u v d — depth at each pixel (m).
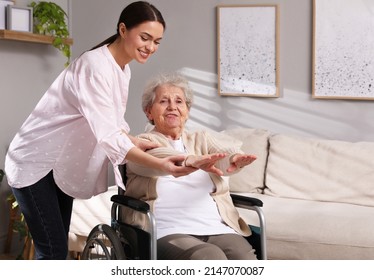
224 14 4.09
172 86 2.43
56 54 4.39
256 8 4.01
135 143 2.28
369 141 3.80
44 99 2.34
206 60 4.19
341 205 3.30
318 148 3.50
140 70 4.36
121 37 2.26
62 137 2.32
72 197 2.52
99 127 2.12
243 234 2.35
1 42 3.88
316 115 3.92
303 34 3.92
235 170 2.29
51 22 4.12
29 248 3.72
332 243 2.91
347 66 3.80
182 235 2.21
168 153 2.19
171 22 4.25
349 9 3.77
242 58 4.07
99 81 2.17
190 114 4.26
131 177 2.38
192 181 2.34
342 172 3.39
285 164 3.53
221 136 3.65
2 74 3.90
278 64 3.99
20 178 2.34
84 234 3.47
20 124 4.07
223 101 4.17
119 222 2.37
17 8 3.86
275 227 3.03
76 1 4.48
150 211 2.11
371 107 3.79
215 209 2.35
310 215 3.08
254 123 4.10
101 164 2.39
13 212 3.86
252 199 2.36
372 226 2.91
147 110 2.47
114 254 2.27
